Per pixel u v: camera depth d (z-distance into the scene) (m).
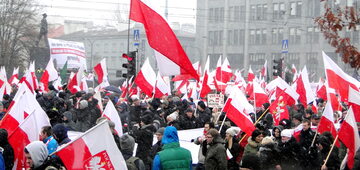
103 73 23.36
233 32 85.44
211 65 88.38
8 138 8.57
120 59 93.88
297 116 13.73
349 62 9.70
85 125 15.46
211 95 18.84
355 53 9.59
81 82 23.64
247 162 9.67
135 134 11.10
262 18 81.56
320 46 73.88
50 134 8.83
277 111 15.63
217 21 87.38
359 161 10.00
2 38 58.62
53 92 17.44
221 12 86.88
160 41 10.36
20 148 8.62
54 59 32.34
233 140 11.11
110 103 11.78
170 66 10.50
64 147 6.90
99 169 6.93
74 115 15.41
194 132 13.72
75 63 32.28
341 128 10.62
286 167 11.07
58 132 8.54
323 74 73.38
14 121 9.36
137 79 18.33
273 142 10.81
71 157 6.89
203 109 15.72
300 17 76.62
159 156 8.25
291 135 11.29
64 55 31.78
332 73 12.66
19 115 9.39
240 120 11.62
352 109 10.93
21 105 9.42
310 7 75.44
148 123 11.38
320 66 73.81
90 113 15.66
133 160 8.52
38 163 6.98
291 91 17.58
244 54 83.62
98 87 22.81
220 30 86.94
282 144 11.38
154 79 18.52
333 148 11.64
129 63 16.97
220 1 86.88
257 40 82.31
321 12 73.94
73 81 21.81
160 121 15.66
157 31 10.38
